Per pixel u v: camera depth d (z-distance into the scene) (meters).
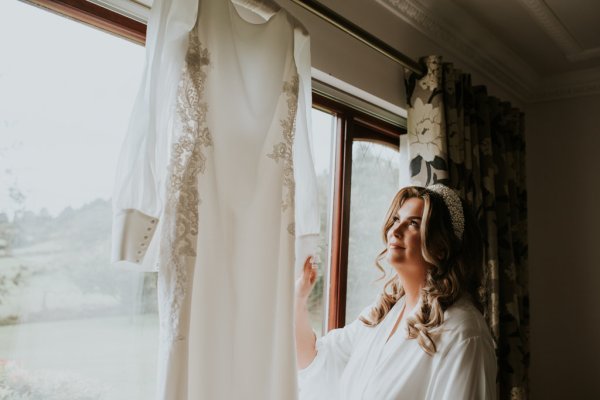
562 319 2.78
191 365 0.96
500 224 2.24
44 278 0.95
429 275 1.21
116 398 1.05
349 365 1.29
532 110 3.01
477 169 2.04
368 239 1.87
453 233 1.22
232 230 1.04
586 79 2.77
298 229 1.21
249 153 1.07
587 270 2.72
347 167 1.73
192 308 0.96
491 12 2.09
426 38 2.05
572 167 2.82
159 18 0.92
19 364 0.91
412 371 1.10
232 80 1.06
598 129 2.75
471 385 1.04
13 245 0.91
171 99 0.96
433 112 1.80
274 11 1.18
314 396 1.32
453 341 1.09
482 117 2.13
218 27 1.04
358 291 1.81
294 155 1.21
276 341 1.07
